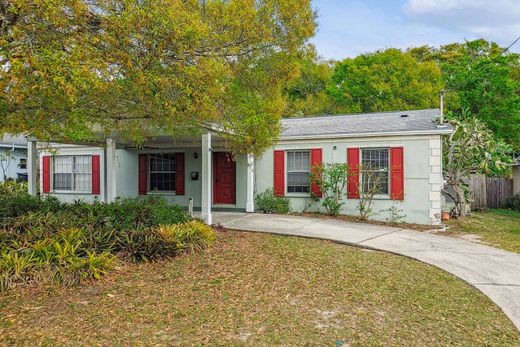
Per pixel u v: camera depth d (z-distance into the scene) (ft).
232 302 14.97
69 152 48.73
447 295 16.55
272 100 23.13
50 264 17.29
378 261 21.68
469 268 20.68
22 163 64.69
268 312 14.06
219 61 18.88
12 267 16.42
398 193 36.78
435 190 35.58
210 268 19.34
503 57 63.00
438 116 39.81
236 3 19.29
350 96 79.00
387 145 37.35
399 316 14.08
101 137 33.76
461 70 69.77
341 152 39.34
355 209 38.73
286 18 20.27
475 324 13.60
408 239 28.19
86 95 17.22
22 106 16.48
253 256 21.83
